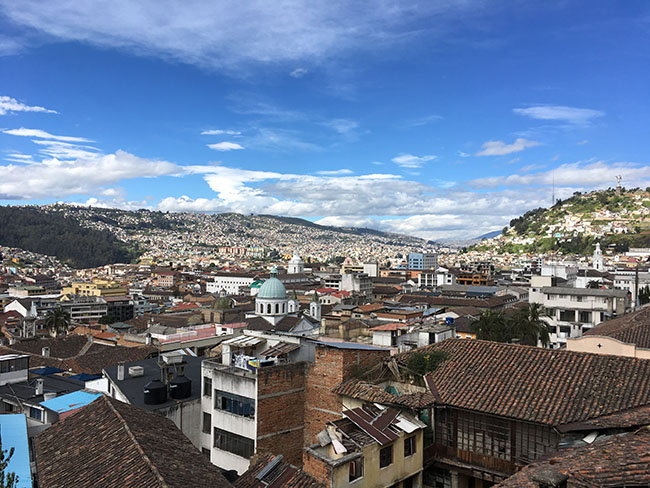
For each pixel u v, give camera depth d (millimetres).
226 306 129625
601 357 29453
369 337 67875
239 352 41344
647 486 16094
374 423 27938
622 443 20078
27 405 43719
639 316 53875
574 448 21688
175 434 27938
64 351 81188
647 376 27016
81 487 22188
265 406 34344
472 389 29281
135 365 52562
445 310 103562
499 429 27375
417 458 28750
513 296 150875
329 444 26734
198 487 21781
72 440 26969
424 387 31812
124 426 26172
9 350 77062
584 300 90250
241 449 35812
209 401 40719
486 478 27438
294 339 41188
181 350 64312
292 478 24859
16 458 26516
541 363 30234
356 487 25312
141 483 21141
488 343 33781
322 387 34969
